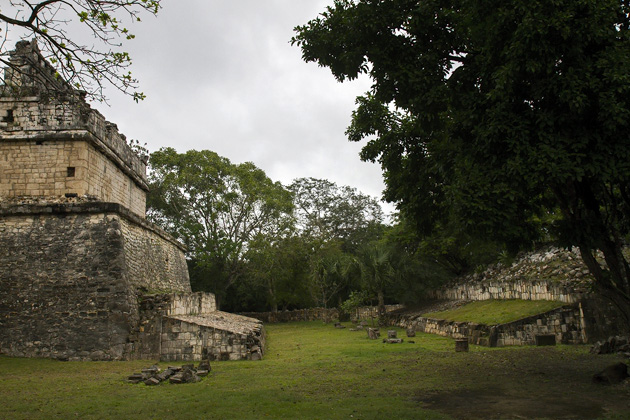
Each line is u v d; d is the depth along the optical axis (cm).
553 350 1421
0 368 1245
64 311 1488
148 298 1592
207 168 3531
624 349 1294
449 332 2072
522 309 1828
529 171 827
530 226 973
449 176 1052
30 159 1628
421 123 1067
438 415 706
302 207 5197
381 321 3130
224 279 3816
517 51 823
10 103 1628
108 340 1459
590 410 725
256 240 3625
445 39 1050
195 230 3622
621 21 920
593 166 805
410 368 1190
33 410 766
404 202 1321
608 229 1009
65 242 1551
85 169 1630
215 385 999
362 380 1033
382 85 1062
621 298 952
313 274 3675
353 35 1033
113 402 825
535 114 865
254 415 720
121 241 1558
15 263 1534
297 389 938
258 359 1454
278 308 4841
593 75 807
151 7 917
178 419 704
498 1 867
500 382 966
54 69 945
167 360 1460
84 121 1625
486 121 898
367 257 3153
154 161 3603
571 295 1678
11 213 1560
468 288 2692
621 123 761
